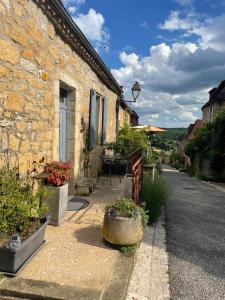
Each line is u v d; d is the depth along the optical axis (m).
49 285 2.74
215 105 22.84
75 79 6.14
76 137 6.36
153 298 2.91
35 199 3.80
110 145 9.88
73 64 6.00
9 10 3.51
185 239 4.81
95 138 8.16
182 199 8.77
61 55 5.28
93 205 5.57
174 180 16.64
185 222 5.93
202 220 6.20
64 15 4.80
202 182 16.22
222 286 3.27
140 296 2.89
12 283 2.74
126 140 10.04
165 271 3.52
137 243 3.73
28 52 4.03
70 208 5.29
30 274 2.92
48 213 4.31
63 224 4.41
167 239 4.73
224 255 4.20
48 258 3.29
